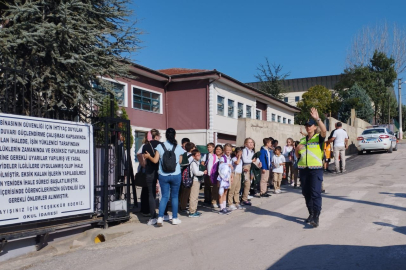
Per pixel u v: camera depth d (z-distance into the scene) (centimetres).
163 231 764
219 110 2623
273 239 662
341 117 4644
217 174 952
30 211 637
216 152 968
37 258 634
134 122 2253
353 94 4666
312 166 738
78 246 695
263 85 4575
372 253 555
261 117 3406
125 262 588
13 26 752
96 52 847
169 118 2570
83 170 737
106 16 886
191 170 876
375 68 5238
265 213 898
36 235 655
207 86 2491
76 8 817
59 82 793
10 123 611
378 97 5031
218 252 607
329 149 1666
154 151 827
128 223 844
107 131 792
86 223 748
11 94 755
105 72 871
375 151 2472
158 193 1091
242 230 742
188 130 2530
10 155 609
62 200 692
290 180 1428
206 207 1025
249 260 558
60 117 806
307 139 761
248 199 1030
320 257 551
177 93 2564
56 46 775
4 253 624
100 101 856
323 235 667
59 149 689
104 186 786
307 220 765
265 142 1159
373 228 696
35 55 782
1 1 810
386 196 1020
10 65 742
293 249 596
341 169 1655
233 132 2783
